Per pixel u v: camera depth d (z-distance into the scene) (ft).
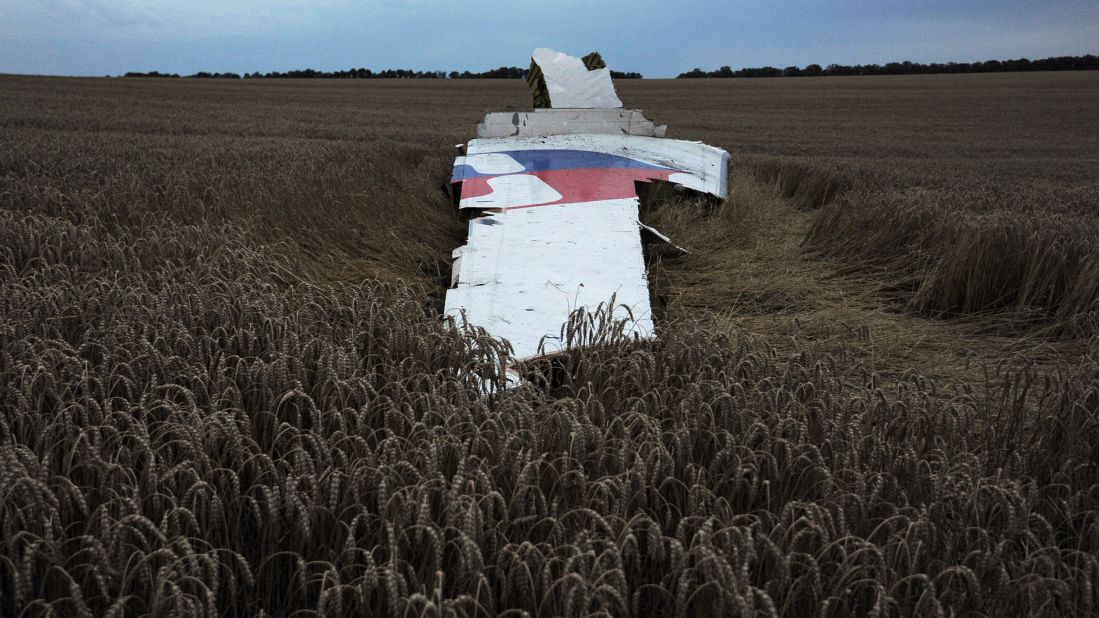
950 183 41.01
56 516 6.97
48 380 9.46
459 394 9.53
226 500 8.00
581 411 9.79
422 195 30.89
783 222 30.96
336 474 7.30
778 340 16.33
